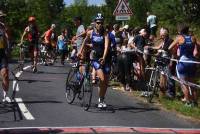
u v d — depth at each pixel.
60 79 28.31
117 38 27.17
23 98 20.94
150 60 25.08
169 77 21.12
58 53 44.34
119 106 19.62
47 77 29.12
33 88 24.08
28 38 31.59
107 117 17.27
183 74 19.64
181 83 19.64
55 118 16.89
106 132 14.84
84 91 19.09
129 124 16.17
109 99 21.27
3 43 18.70
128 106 19.66
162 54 21.34
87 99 18.98
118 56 24.06
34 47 31.67
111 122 16.41
